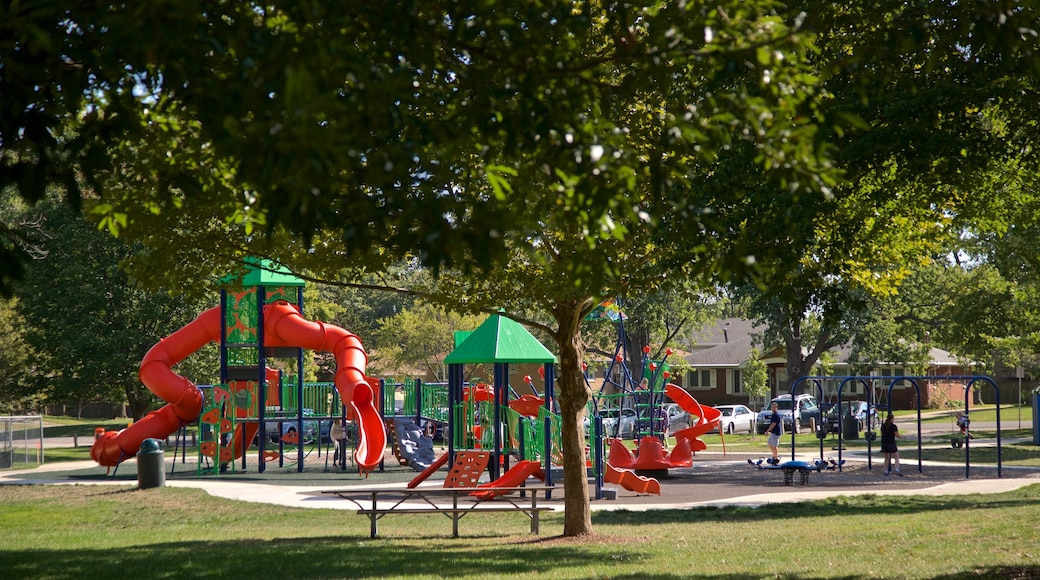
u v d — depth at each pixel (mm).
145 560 12906
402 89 5789
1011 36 7238
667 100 10875
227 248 12297
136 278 12688
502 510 15594
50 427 65750
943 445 38688
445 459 23328
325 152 4812
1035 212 16609
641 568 11555
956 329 42344
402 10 5883
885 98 10391
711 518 17688
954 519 15766
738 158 10336
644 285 12766
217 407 29031
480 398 32594
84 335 39594
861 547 12859
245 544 14820
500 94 5945
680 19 6156
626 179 5750
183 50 5480
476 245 5469
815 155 5758
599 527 16547
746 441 44000
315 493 22891
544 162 6105
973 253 40656
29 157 6930
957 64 10641
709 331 84500
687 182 7750
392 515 19094
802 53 6578
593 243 6082
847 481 25359
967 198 14539
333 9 5707
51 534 16719
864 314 55812
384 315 102812
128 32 5355
